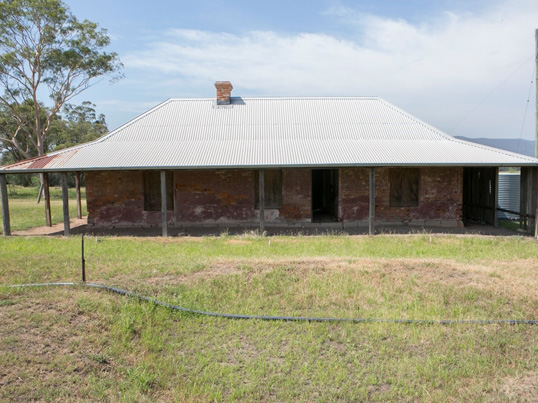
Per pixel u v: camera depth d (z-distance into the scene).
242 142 17.00
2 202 15.12
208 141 17.16
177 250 12.05
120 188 17.19
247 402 5.23
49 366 5.39
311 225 17.09
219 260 9.95
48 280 8.45
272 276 8.93
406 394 5.42
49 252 11.59
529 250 12.30
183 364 6.03
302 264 9.69
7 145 53.94
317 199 20.53
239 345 6.55
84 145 17.00
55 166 14.78
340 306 7.88
